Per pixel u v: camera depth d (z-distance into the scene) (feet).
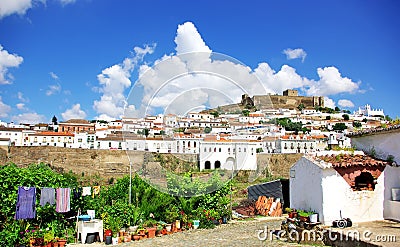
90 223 34.06
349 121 281.54
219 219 43.70
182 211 41.50
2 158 112.57
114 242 33.27
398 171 33.83
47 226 33.78
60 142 178.40
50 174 35.76
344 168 32.78
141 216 39.65
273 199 52.75
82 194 37.32
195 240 33.68
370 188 33.24
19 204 29.66
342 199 32.35
